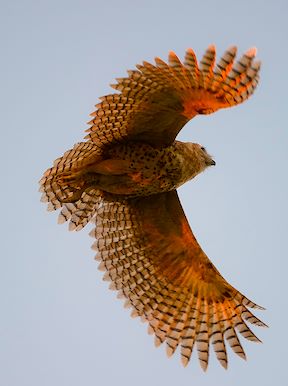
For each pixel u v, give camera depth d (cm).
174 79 1377
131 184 1527
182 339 1644
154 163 1505
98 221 1616
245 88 1352
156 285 1652
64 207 1588
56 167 1509
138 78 1386
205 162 1612
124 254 1641
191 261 1630
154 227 1622
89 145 1480
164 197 1593
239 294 1617
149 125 1465
